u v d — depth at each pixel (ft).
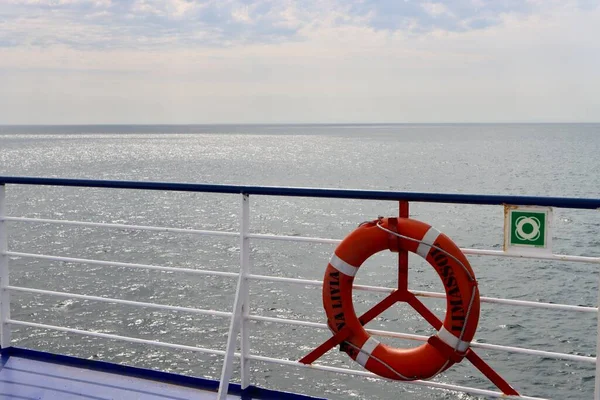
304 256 87.35
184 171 242.37
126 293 68.85
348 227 114.01
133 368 12.62
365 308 59.62
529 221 9.41
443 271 9.72
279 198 159.74
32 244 99.66
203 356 49.75
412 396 42.68
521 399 9.78
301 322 10.98
